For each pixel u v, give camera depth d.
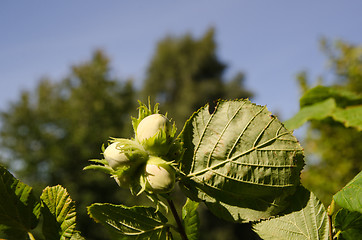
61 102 7.55
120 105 7.69
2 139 7.01
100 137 6.89
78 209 5.55
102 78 7.61
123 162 0.36
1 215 0.37
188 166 0.38
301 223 0.38
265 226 0.38
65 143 6.86
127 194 5.71
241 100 0.38
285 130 0.37
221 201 0.37
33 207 0.37
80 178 6.44
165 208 0.36
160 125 0.37
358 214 0.36
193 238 0.40
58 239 0.37
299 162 0.37
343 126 0.46
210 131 0.38
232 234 5.90
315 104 0.45
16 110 7.16
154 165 0.36
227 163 0.37
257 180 0.37
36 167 6.71
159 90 8.54
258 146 0.37
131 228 0.37
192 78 8.66
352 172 1.32
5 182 0.37
